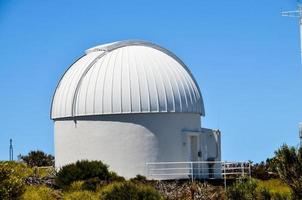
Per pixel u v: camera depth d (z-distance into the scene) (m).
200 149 46.75
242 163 43.12
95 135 44.88
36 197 33.94
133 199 33.69
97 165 41.31
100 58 46.72
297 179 26.88
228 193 29.97
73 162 44.91
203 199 39.03
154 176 43.78
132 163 44.28
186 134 45.69
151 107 44.38
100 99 44.72
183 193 40.00
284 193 28.17
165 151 44.81
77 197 35.25
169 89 45.31
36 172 43.81
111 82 44.88
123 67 45.38
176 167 44.88
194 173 44.97
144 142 44.38
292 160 27.11
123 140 44.34
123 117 44.38
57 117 46.88
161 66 46.19
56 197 36.41
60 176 40.75
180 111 45.31
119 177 41.28
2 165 30.30
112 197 34.09
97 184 38.66
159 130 44.75
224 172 42.44
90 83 45.44
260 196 28.86
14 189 29.81
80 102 45.28
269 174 44.06
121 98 44.34
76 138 45.62
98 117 44.81
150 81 45.00
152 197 33.94
